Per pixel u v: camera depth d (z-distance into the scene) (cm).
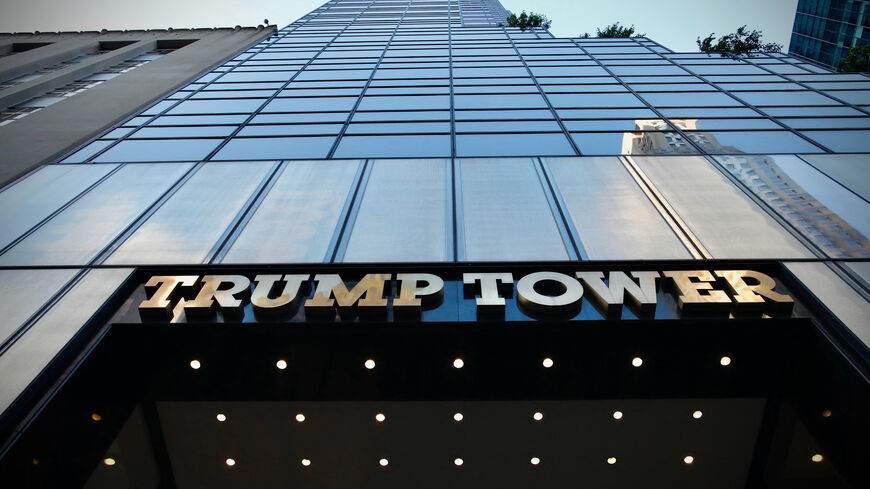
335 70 2067
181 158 1235
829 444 643
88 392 658
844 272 769
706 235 873
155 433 774
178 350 730
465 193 1030
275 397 748
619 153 1195
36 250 880
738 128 1346
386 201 1010
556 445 804
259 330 711
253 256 855
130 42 3150
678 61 2103
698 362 715
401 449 814
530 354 714
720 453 788
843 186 1023
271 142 1316
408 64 2152
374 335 709
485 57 2267
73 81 2469
